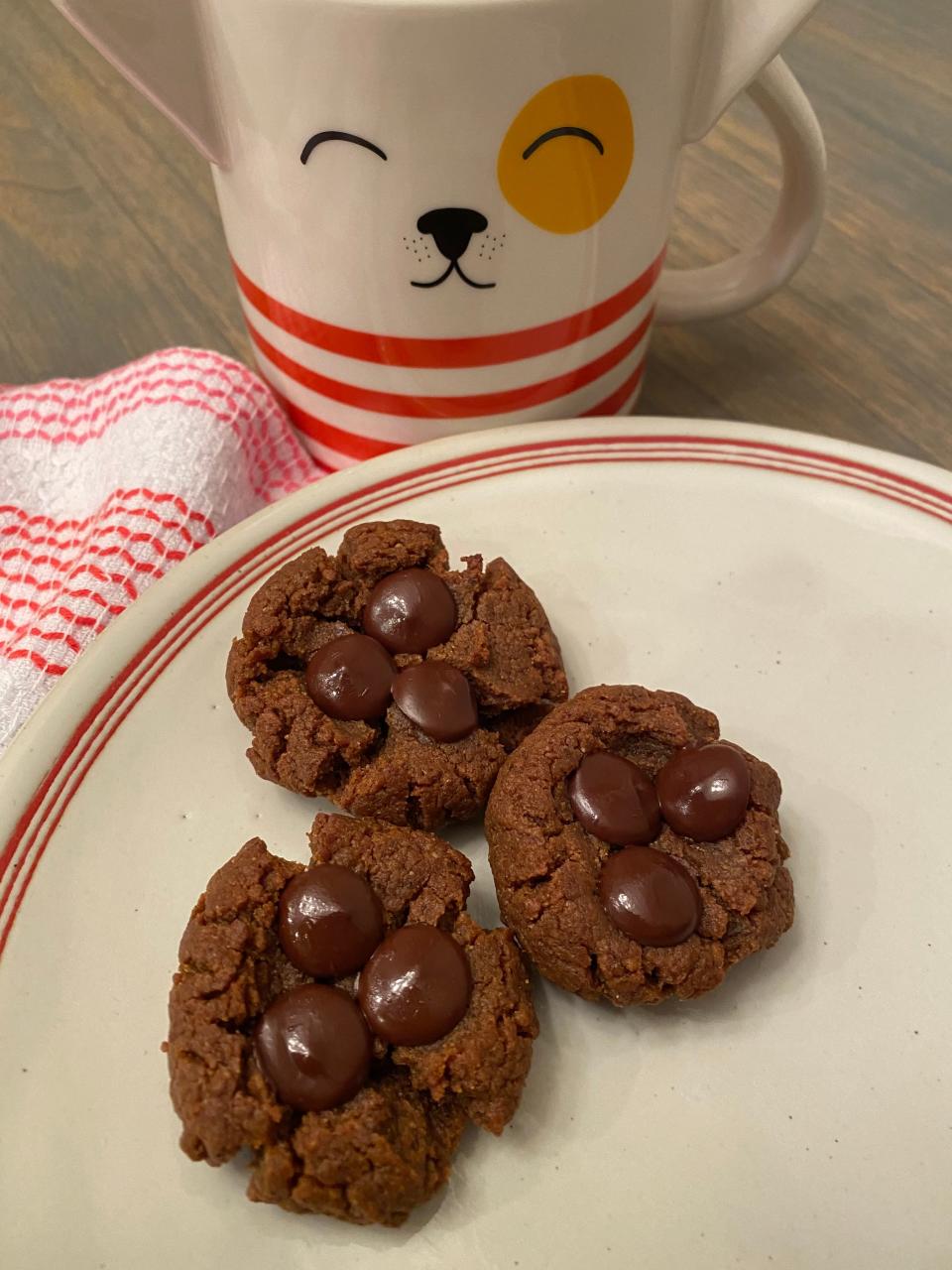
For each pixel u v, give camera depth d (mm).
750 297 224
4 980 150
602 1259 135
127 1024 148
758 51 169
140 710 176
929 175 287
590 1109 145
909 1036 151
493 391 199
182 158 302
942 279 265
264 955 144
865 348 251
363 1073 136
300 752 164
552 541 200
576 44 151
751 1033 151
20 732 168
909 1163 142
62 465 226
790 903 156
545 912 148
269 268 186
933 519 199
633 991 146
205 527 205
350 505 200
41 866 160
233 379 215
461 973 141
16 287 270
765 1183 140
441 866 152
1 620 209
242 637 181
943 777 174
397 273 175
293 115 158
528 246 173
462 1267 134
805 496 204
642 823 154
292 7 144
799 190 209
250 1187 133
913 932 159
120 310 265
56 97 316
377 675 167
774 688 183
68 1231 133
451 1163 140
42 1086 143
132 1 152
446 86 150
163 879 162
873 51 319
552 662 177
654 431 209
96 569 196
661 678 185
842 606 192
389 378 195
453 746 165
